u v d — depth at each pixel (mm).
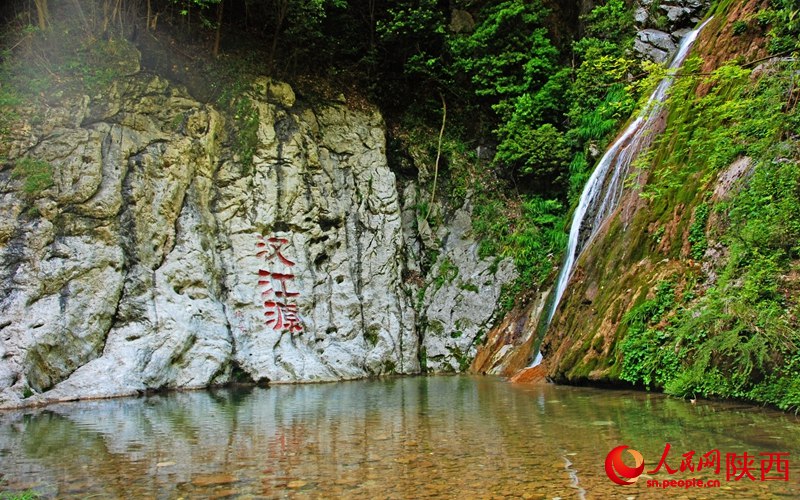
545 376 11125
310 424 6770
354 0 18453
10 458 5113
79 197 11344
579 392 9031
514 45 19219
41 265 10625
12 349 9766
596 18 18906
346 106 17344
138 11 14789
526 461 4645
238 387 11922
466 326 16297
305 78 17141
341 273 15227
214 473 4477
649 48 17297
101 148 12008
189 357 11742
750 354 6836
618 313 9633
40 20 12648
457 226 17922
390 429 6305
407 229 17750
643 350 8570
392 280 16156
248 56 15945
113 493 3998
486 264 17109
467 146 19281
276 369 12797
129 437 6082
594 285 11055
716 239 8508
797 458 4512
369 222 16391
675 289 8742
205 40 15648
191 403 9109
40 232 10789
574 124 18000
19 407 9133
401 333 15672
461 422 6645
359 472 4426
